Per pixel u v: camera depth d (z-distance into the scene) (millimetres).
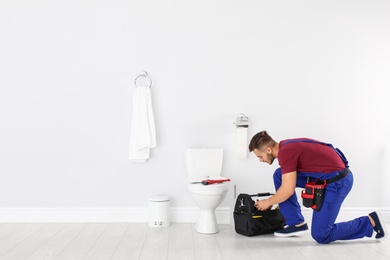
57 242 3004
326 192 2871
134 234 3262
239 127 3707
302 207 3773
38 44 3697
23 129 3695
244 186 3785
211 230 3307
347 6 3838
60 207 3709
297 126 3809
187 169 3656
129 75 3734
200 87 3766
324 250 2836
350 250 2840
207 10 3771
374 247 2914
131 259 2609
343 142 3832
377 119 3842
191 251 2795
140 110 3650
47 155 3707
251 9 3789
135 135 3629
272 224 3221
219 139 3775
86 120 3721
